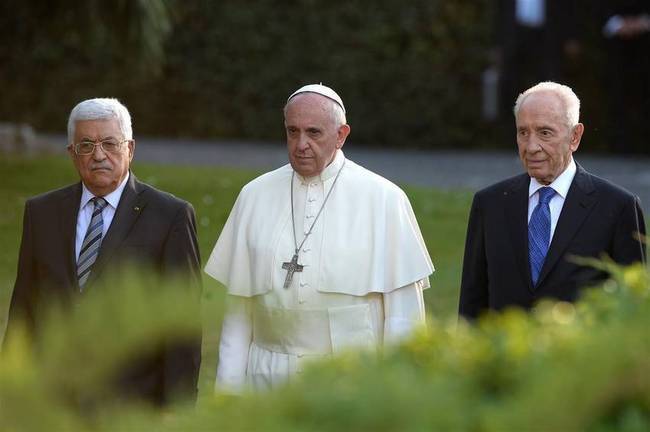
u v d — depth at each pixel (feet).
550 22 221.05
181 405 25.25
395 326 52.39
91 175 51.47
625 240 51.70
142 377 46.44
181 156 204.33
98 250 51.31
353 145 237.04
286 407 23.17
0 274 103.91
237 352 53.06
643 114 218.79
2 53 242.37
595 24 219.82
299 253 52.29
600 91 220.84
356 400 22.27
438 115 232.94
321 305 51.80
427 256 53.62
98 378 25.34
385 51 233.96
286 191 53.93
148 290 25.68
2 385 24.58
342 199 53.11
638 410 23.43
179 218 52.03
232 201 141.28
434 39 232.32
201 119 244.01
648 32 216.13
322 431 22.24
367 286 52.13
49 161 178.29
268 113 241.35
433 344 26.58
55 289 51.01
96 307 25.50
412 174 186.80
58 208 52.37
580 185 52.49
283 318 52.03
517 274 52.42
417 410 22.20
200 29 242.37
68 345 25.35
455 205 144.97
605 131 221.05
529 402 22.15
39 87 244.22
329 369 25.22
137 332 25.52
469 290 54.90
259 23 239.91
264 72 240.73
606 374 22.70
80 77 242.99
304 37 238.27
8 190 149.89
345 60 236.02
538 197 52.95
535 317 28.86
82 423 24.63
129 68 164.45
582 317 28.63
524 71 223.51
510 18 223.10
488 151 229.66
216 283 28.86
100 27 159.53
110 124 51.47
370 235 52.54
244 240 53.93
